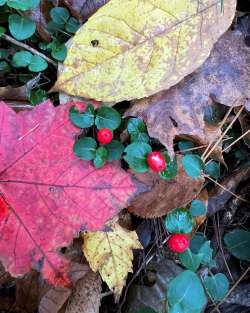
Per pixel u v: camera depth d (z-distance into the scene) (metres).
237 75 0.16
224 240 0.17
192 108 0.16
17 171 0.14
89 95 0.14
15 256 0.13
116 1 0.14
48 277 0.13
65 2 0.16
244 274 0.17
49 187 0.14
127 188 0.14
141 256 0.17
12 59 0.16
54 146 0.14
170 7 0.15
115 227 0.15
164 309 0.16
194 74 0.16
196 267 0.15
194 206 0.16
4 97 0.16
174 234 0.15
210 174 0.17
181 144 0.16
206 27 0.15
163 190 0.16
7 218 0.13
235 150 0.18
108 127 0.15
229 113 0.16
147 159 0.15
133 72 0.15
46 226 0.13
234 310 0.17
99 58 0.15
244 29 0.17
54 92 0.16
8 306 0.16
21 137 0.14
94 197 0.14
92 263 0.15
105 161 0.14
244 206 0.18
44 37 0.16
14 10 0.16
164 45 0.15
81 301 0.16
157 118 0.15
